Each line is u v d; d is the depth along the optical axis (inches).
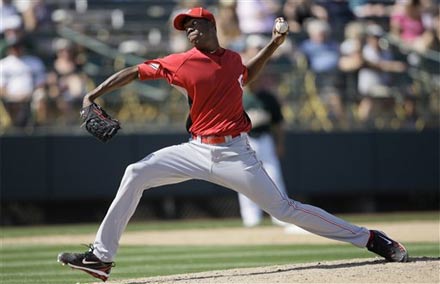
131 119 2078.0
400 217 2063.2
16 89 2012.8
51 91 2033.7
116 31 2231.8
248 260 1213.7
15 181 1984.5
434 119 2271.2
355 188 2186.3
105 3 2324.1
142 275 1047.0
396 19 2379.4
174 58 856.3
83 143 2022.6
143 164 861.2
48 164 2004.2
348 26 2284.7
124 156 2042.3
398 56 2292.1
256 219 1921.8
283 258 1230.3
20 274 1104.2
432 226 1738.4
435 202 2322.8
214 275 888.9
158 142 2058.3
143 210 2097.7
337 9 2347.4
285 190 2127.2
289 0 2284.7
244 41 2126.0
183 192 2087.8
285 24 891.4
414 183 2234.3
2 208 2016.5
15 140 1985.7
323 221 893.2
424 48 2358.5
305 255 1267.2
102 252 858.1
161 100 2116.1
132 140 2046.0
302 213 887.1
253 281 807.7
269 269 910.4
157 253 1366.9
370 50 2223.2
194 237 1659.7
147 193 2064.5
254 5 2244.1
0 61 2030.0
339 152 2172.7
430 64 2320.4
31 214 2037.4
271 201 877.2
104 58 2145.7
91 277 1048.2
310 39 2234.3
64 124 2030.0
